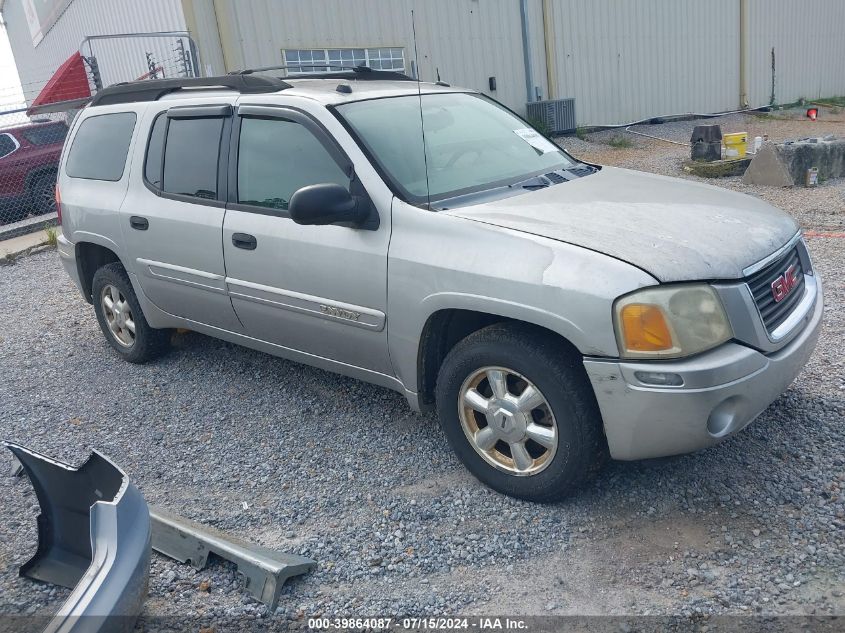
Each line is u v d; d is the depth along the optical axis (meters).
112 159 5.36
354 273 3.82
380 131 4.05
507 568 3.11
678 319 3.00
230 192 4.46
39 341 6.54
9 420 4.91
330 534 3.42
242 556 3.11
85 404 5.07
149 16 13.21
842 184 10.47
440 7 15.39
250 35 12.74
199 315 4.91
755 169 10.84
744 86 22.64
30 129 12.81
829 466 3.55
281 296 4.21
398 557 3.23
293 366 5.39
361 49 14.24
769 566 2.96
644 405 3.03
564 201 3.72
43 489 3.14
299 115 4.14
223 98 4.62
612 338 3.04
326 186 3.63
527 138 4.66
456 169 4.03
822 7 24.66
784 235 3.58
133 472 4.12
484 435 3.56
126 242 5.15
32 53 25.62
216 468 4.10
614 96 19.33
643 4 19.36
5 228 11.57
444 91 4.76
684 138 17.67
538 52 17.44
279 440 4.35
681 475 3.60
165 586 3.14
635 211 3.57
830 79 25.97
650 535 3.22
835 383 4.34
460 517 3.46
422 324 3.60
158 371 5.52
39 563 3.12
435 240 3.54
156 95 5.17
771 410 4.10
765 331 3.18
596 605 2.85
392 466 3.96
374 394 4.83
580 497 3.52
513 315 3.25
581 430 3.22
